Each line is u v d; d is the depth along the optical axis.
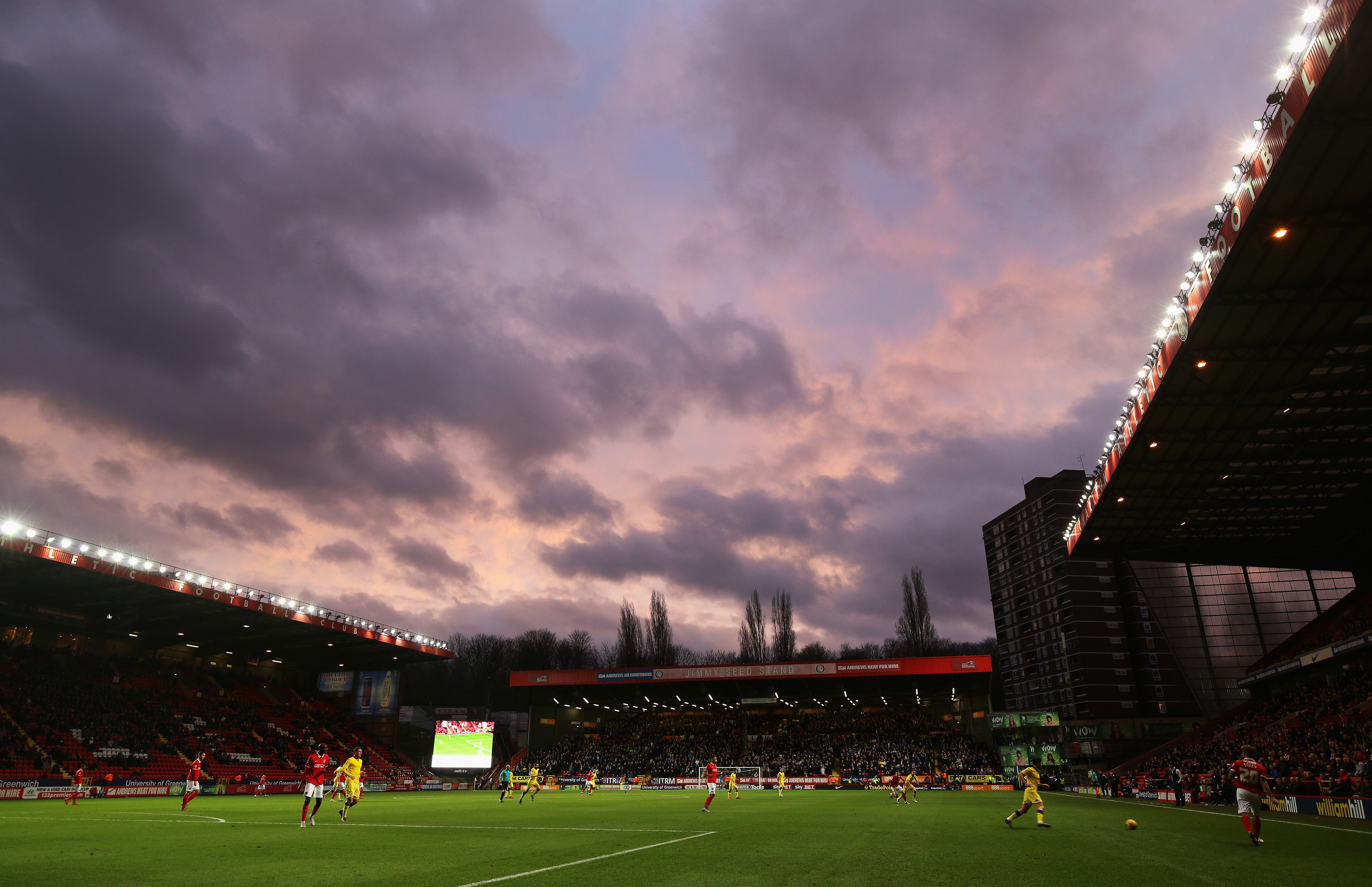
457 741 74.94
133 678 66.81
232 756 62.50
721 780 75.31
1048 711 89.19
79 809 34.06
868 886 11.05
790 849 16.39
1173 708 95.69
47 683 58.38
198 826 23.42
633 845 17.25
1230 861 14.20
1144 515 50.09
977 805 39.09
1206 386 34.94
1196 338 31.30
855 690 85.00
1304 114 20.89
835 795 55.88
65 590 57.09
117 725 58.62
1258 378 34.16
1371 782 30.83
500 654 136.88
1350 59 19.28
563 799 49.19
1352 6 18.52
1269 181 23.08
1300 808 30.88
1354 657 51.78
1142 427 37.72
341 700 83.75
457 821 26.69
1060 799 45.03
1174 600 88.31
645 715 97.31
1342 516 50.31
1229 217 25.77
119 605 61.44
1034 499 115.31
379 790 66.00
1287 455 41.47
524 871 12.79
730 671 78.50
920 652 103.81
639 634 107.44
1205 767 51.03
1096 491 47.09
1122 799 46.31
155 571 53.59
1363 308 29.36
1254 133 23.39
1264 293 28.67
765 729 91.38
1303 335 31.14
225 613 62.41
